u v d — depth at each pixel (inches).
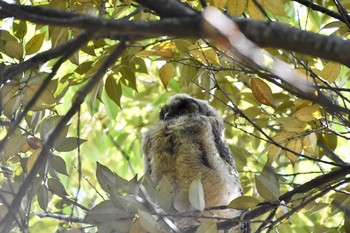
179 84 594.2
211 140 458.9
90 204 452.1
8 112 359.3
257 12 348.5
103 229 346.6
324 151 453.4
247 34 232.8
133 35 242.2
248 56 223.8
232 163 479.8
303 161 534.9
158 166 460.4
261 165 543.2
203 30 224.8
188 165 450.6
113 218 344.2
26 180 275.0
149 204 341.1
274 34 227.5
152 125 523.2
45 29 471.5
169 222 338.6
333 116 415.2
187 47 378.6
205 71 424.2
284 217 353.4
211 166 451.5
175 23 226.2
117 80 452.8
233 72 496.7
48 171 369.1
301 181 540.4
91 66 421.4
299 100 366.9
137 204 337.1
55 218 385.1
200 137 457.1
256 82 394.0
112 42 495.5
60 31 378.3
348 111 267.3
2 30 381.1
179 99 506.9
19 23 399.2
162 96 628.4
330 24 406.9
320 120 391.2
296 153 370.6
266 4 347.9
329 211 453.1
